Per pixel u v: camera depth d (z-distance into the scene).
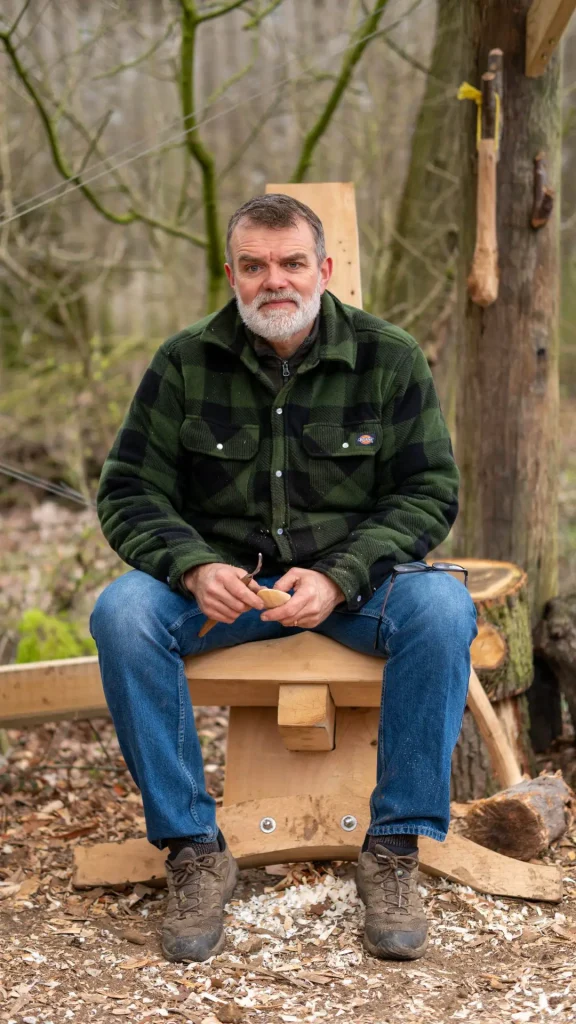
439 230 4.71
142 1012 1.89
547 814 2.46
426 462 2.36
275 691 2.35
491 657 2.89
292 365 2.38
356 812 2.38
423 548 2.29
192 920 2.09
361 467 2.35
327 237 2.98
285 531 2.35
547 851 2.54
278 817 2.39
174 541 2.23
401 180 5.62
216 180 4.60
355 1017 1.87
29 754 3.42
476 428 3.31
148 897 2.39
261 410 2.37
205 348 2.40
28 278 5.49
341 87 4.15
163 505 2.36
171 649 2.18
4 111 5.15
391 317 5.00
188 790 2.14
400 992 1.95
